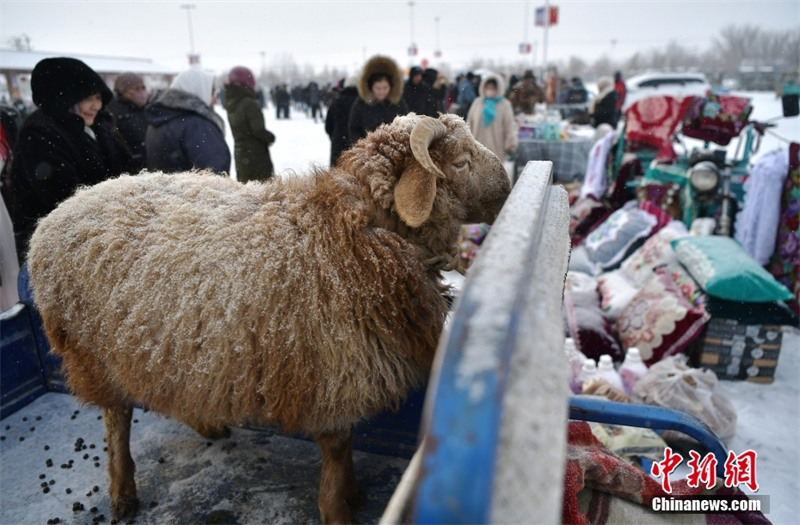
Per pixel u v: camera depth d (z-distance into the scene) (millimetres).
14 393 3176
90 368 2275
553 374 597
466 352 547
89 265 2152
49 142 3404
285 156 10516
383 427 2725
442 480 481
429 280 2154
